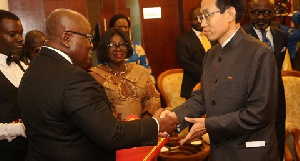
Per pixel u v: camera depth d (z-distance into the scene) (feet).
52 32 4.66
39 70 4.58
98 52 8.03
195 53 11.93
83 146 4.52
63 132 4.42
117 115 7.68
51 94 4.34
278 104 8.46
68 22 4.63
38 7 12.63
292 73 10.46
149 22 14.25
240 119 5.42
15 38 6.49
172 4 14.38
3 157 6.40
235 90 5.58
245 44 5.65
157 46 14.46
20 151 6.56
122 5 13.38
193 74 11.75
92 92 4.41
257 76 5.43
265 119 5.42
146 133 4.84
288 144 9.84
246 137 5.63
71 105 4.26
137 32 14.10
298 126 10.16
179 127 6.34
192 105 6.56
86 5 13.01
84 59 4.88
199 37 12.10
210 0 5.69
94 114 4.32
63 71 4.42
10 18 6.44
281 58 8.80
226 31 5.77
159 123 5.50
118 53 7.80
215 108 5.79
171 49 14.61
